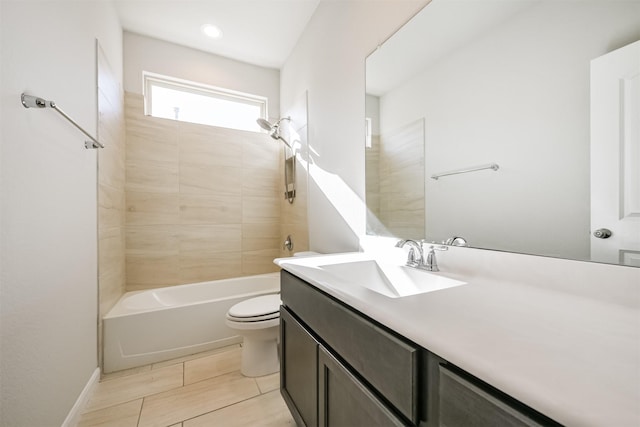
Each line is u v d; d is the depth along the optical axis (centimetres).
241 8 200
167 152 242
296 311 105
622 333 46
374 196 143
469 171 95
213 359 178
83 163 134
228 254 268
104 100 168
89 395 136
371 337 60
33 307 90
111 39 186
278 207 292
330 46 182
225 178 267
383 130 136
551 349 40
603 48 62
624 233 60
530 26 76
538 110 75
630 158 59
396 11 125
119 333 165
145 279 233
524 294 70
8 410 77
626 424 25
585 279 66
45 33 100
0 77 76
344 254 140
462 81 97
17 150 82
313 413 90
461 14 97
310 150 214
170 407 130
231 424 119
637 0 58
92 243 147
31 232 89
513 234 82
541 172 75
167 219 242
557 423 30
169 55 242
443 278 92
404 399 51
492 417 36
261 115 291
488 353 38
